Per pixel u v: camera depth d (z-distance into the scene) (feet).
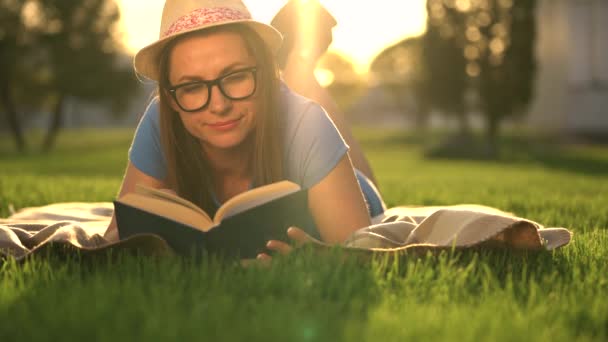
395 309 6.49
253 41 8.61
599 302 6.76
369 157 93.56
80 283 7.28
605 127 111.14
